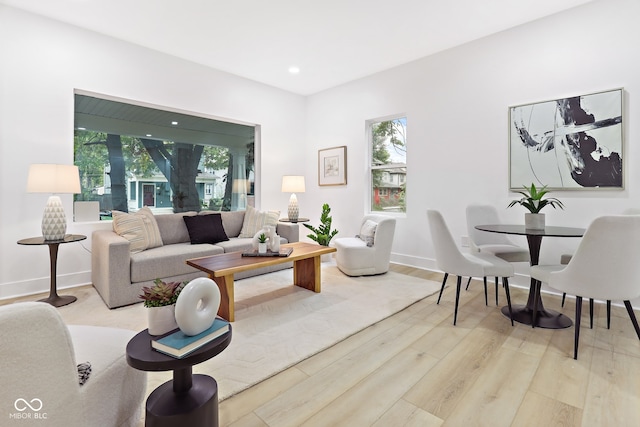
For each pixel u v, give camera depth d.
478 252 3.11
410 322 2.50
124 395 1.24
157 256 3.01
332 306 2.82
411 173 4.29
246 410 1.50
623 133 2.77
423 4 2.97
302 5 2.99
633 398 1.57
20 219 3.06
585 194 2.98
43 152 3.16
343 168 5.11
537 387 1.66
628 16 2.75
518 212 3.37
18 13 3.01
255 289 3.31
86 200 3.56
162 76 3.97
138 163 3.96
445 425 1.40
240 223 4.42
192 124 4.43
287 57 4.12
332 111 5.28
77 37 3.34
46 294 3.11
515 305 2.85
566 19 3.05
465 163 3.77
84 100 3.53
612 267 1.87
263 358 1.95
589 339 2.19
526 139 3.29
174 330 1.24
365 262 3.77
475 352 2.03
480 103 3.63
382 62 4.28
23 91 3.05
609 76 2.84
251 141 5.14
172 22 3.28
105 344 1.30
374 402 1.55
